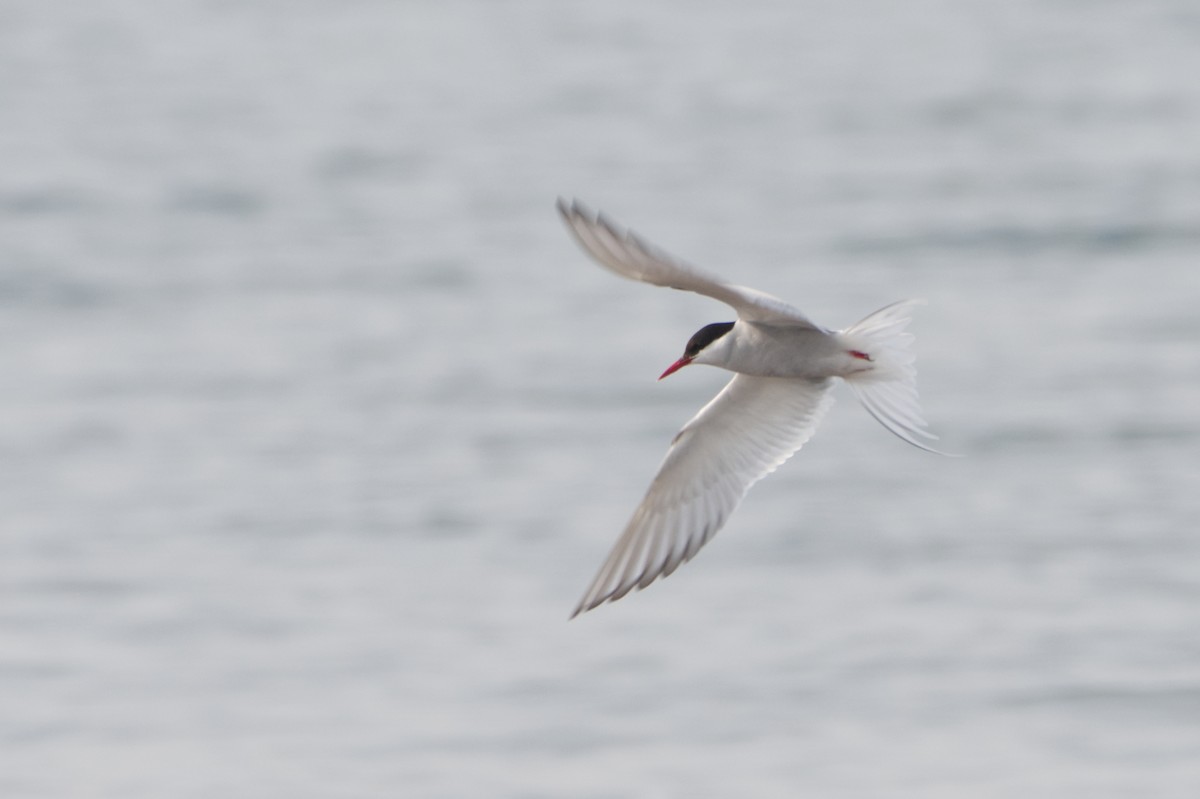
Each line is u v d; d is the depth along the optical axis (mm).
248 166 28203
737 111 30766
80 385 18562
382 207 25719
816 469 15672
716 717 11039
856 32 37594
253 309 21219
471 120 30812
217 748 10844
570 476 15359
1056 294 20359
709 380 17844
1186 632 12023
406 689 11625
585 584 13164
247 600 13055
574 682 11672
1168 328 18875
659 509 7055
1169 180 25047
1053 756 10531
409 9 41875
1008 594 12812
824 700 11367
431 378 18172
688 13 40344
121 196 26625
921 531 14102
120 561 13961
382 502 14945
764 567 13523
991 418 16516
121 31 39500
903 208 24203
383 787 10352
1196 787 10094
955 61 34125
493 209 25375
